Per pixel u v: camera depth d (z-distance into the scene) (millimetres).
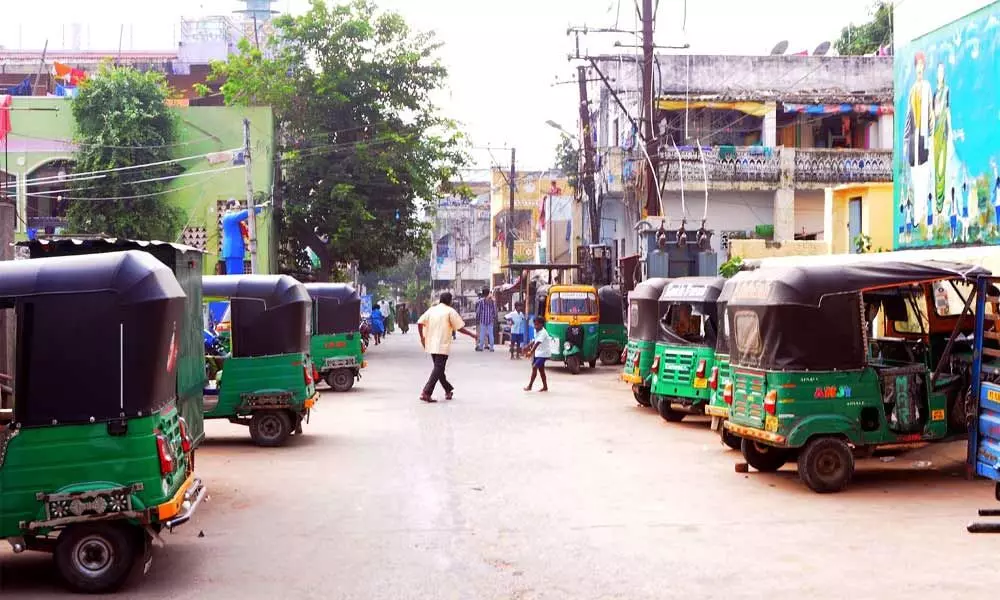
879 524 8531
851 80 35281
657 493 9930
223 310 17094
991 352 9594
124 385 6594
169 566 7223
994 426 8875
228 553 7590
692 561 7312
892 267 10234
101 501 6512
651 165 27250
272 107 35188
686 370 15273
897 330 12344
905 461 11930
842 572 6988
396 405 17906
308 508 9203
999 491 8891
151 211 33156
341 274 41188
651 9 26562
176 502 6785
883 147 34375
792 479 10750
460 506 9273
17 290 6543
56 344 6562
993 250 14016
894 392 10383
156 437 6684
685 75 35250
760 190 33750
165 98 34469
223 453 12516
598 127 42312
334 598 6441
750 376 10602
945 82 17844
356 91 35375
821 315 10109
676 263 27406
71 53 52219
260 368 12961
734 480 10672
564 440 13625
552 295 25875
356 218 34438
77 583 6586
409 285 88938
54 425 6535
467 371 26047
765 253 27031
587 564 7242
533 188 62438
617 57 30016
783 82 35344
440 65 36469
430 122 36688
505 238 63000
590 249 35406
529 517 8805
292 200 35469
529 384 20594
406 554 7543
